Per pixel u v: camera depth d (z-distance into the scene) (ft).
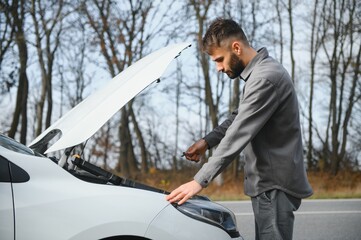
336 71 85.92
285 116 9.14
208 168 8.96
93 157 91.76
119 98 9.48
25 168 8.55
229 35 9.20
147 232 8.52
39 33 63.82
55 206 8.32
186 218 8.95
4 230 7.97
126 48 64.49
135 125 89.76
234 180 67.77
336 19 84.53
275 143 9.26
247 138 8.95
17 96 62.64
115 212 8.49
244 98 9.14
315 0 85.15
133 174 69.10
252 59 9.29
